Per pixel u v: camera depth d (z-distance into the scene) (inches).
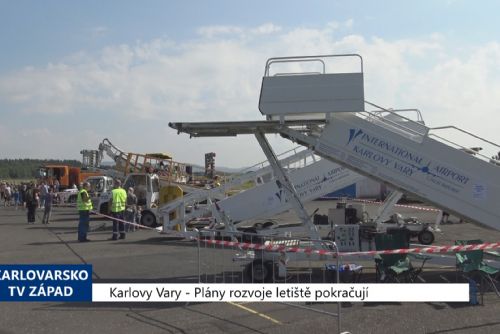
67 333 245.0
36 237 676.7
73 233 730.8
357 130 345.4
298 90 334.6
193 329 246.7
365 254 315.3
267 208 590.2
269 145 358.6
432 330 238.1
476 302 283.4
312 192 567.2
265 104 336.2
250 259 348.8
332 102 331.9
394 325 246.7
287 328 245.0
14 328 254.5
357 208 596.7
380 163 343.6
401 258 323.3
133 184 815.7
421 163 338.6
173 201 639.8
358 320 256.1
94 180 1181.7
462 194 333.7
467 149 345.4
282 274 339.3
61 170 1689.2
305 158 583.5
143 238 650.2
